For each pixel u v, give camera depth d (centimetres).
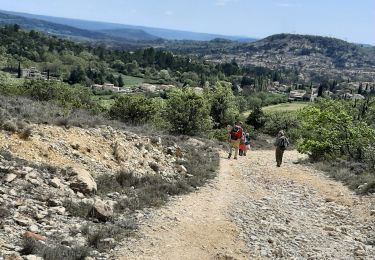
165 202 1237
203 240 973
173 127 3038
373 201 1407
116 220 1012
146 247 884
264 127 5850
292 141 4559
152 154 1731
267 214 1238
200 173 1670
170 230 1001
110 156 1495
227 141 3541
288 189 1596
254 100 14262
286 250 972
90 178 1193
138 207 1138
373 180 1577
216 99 4494
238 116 4606
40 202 989
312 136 2491
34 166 1150
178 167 1688
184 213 1151
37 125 1427
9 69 16762
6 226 819
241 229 1079
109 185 1257
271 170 1947
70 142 1419
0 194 951
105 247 845
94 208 1005
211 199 1337
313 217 1267
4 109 1407
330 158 2327
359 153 2341
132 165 1520
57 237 839
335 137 2439
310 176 1855
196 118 3084
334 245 1043
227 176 1730
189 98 3116
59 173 1182
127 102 2795
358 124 2477
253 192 1502
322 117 2470
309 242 1045
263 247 974
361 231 1166
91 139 1534
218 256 892
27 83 2919
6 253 700
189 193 1383
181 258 859
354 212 1328
